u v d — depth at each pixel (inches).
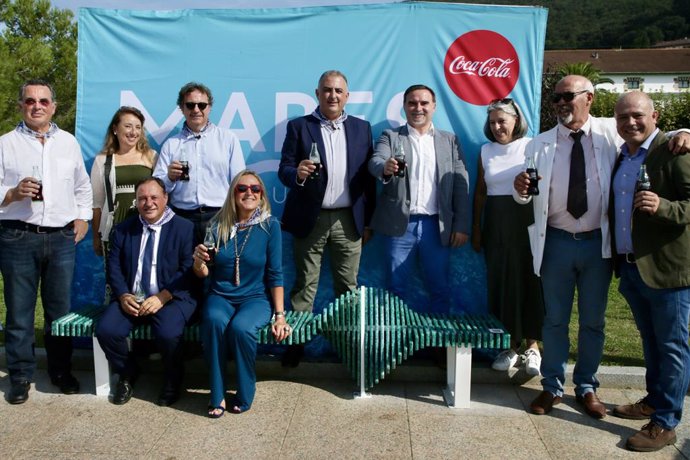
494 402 157.4
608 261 146.1
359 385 159.5
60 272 160.1
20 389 156.0
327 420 145.9
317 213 167.3
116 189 173.6
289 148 171.2
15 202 152.6
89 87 192.4
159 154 177.8
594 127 145.4
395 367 169.8
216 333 147.5
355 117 175.3
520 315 169.2
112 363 156.3
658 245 130.7
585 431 141.1
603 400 159.0
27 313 156.7
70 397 159.5
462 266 187.3
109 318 154.4
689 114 793.6
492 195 169.5
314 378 173.6
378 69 186.9
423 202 169.9
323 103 167.2
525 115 186.4
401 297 175.3
